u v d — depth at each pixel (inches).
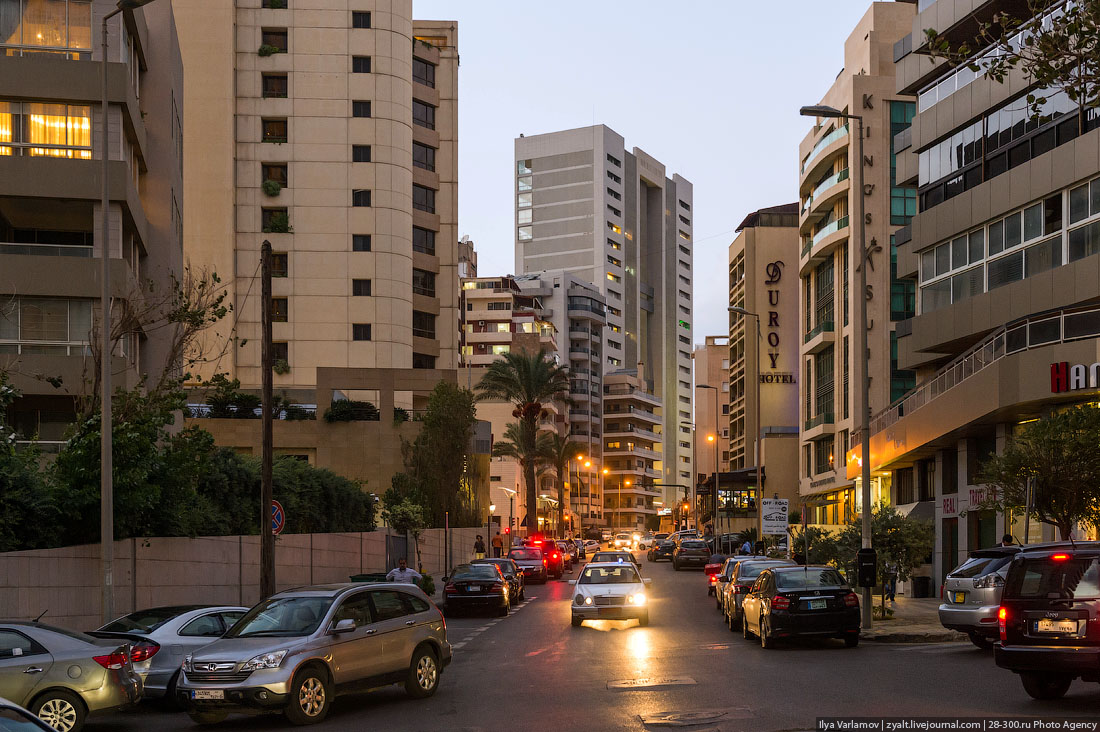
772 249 3718.0
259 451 2314.2
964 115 1473.9
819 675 621.9
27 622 506.3
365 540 1760.6
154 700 618.5
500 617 1240.8
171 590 1067.9
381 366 2947.8
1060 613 485.1
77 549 903.1
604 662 730.8
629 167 7342.5
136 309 1249.4
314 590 583.2
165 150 1596.9
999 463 962.7
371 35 3036.4
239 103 2989.7
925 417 1494.8
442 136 3363.7
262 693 514.3
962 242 1467.8
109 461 848.9
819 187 2719.0
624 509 6441.9
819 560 1114.7
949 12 1520.7
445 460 2330.2
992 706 485.7
